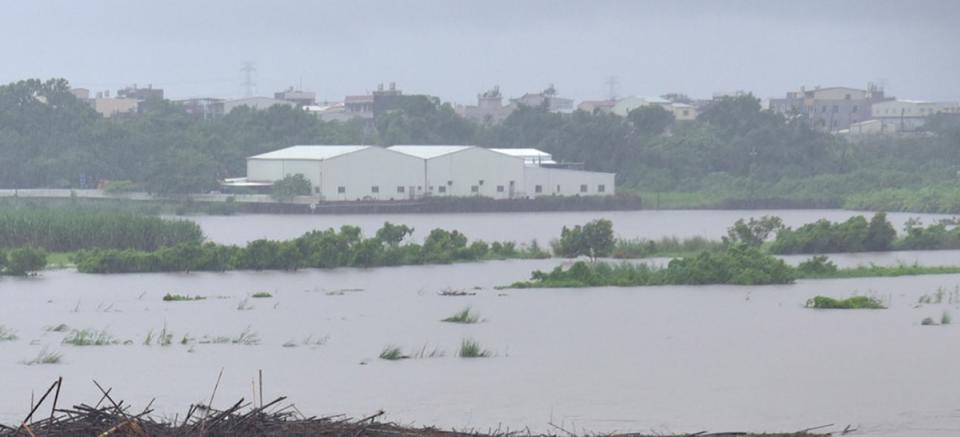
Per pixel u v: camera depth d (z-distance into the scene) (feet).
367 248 588.91
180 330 362.74
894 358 305.53
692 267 500.74
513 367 295.07
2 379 279.69
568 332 355.97
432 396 258.78
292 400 254.27
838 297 442.50
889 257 632.38
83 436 173.78
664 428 227.20
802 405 248.93
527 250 655.76
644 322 377.30
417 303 431.02
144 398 256.52
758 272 497.05
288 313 402.72
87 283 506.48
